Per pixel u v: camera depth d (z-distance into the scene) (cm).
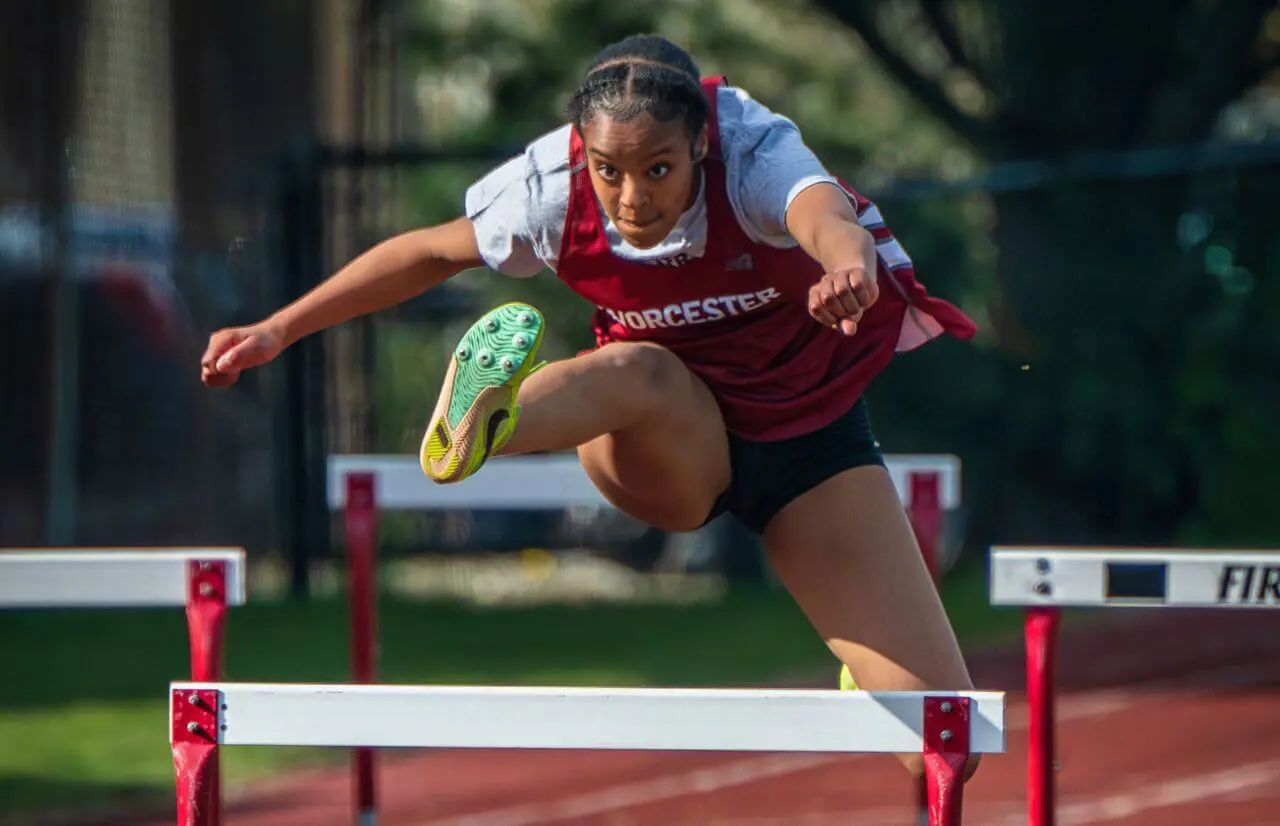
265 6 4962
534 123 4969
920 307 1168
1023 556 1064
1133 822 2036
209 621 1123
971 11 5056
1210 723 2605
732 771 2350
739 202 1046
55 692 2781
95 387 3944
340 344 3875
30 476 3669
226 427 4266
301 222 3703
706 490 1173
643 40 1031
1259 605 1038
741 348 1144
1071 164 3969
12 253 3678
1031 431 3962
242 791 2230
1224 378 3878
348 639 3259
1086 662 3145
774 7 5344
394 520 4328
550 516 4350
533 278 4225
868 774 2309
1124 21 4462
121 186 4181
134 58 4259
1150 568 1049
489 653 3161
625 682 2855
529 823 2066
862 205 1160
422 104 5769
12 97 3662
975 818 2045
